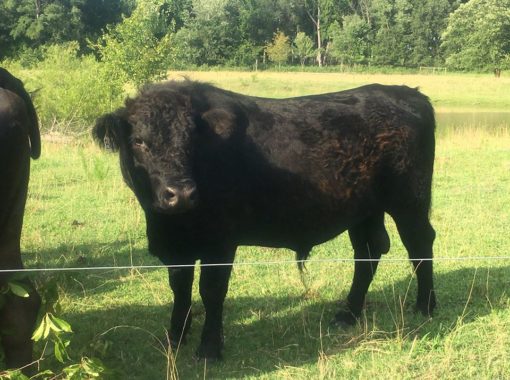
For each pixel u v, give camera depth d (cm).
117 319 367
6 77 258
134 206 616
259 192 324
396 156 356
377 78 3094
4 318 246
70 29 3231
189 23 3966
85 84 1218
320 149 337
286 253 486
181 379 298
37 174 768
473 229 544
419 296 372
